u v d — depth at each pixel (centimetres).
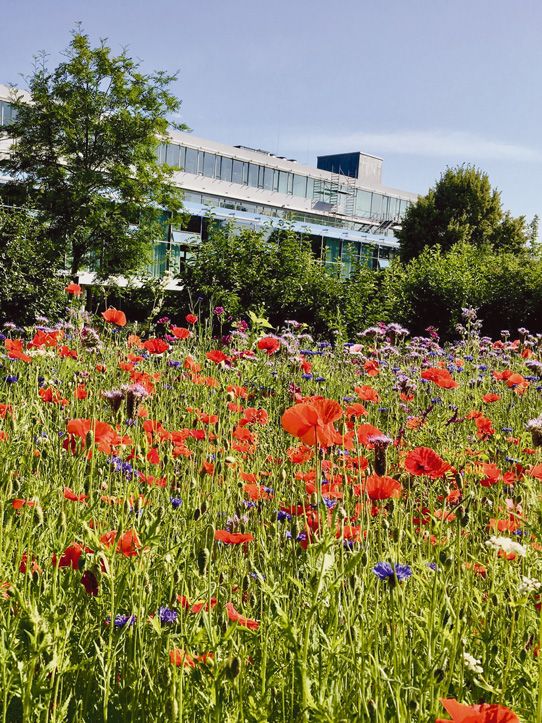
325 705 167
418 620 216
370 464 312
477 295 2166
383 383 716
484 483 348
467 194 5094
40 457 340
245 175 6141
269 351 516
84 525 192
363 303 1859
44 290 1424
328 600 198
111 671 206
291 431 202
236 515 288
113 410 329
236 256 1773
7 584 209
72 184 2466
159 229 2666
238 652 189
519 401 670
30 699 165
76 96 2475
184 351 768
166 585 242
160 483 303
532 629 225
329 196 6975
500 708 122
